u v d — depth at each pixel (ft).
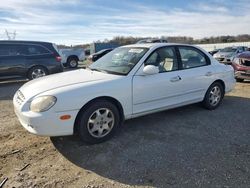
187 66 16.85
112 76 13.78
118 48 17.51
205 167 10.85
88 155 11.96
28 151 12.37
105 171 10.64
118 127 13.78
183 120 16.55
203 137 13.92
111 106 13.12
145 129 15.01
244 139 13.67
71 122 12.05
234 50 68.03
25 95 12.42
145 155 11.90
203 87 17.69
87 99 12.30
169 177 10.16
